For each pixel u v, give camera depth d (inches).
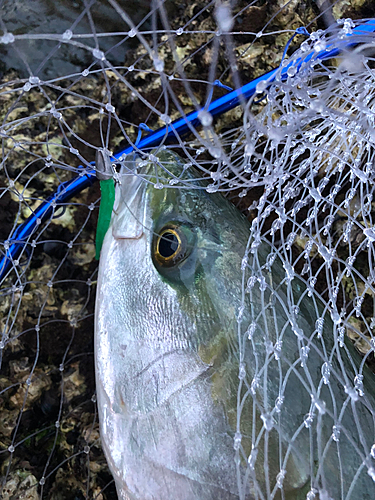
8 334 10.7
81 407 11.1
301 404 5.9
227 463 5.8
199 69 11.3
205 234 6.7
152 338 6.3
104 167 6.9
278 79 5.5
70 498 10.5
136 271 6.6
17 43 11.6
